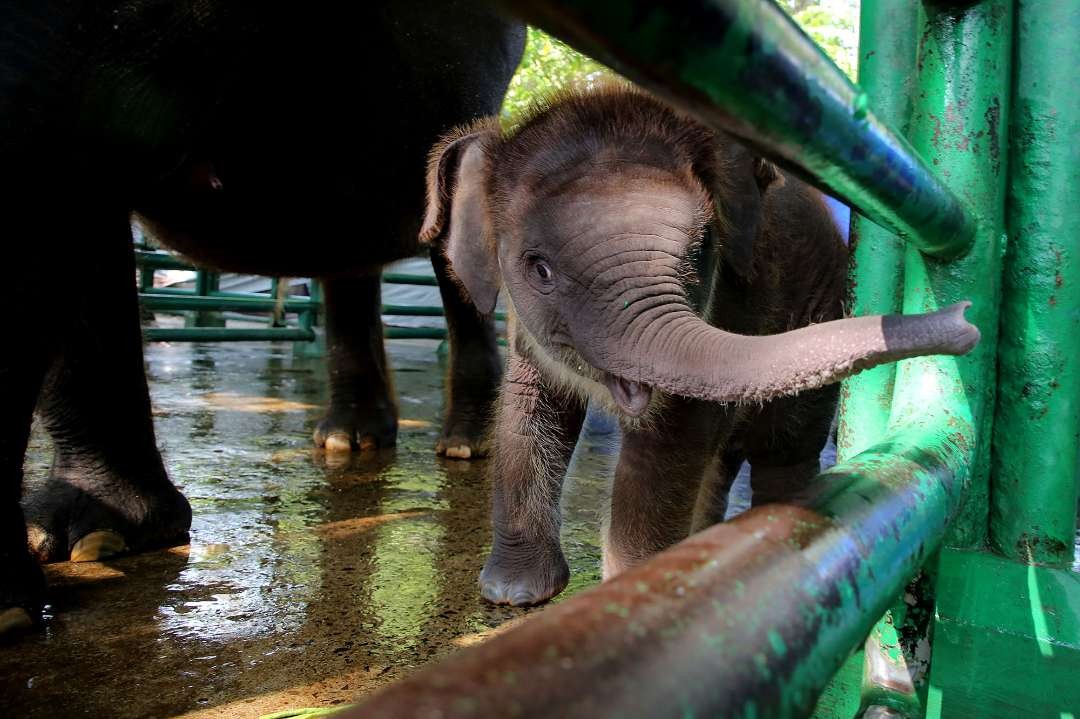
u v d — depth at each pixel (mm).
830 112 672
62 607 2617
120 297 3031
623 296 1998
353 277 4922
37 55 2143
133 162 2537
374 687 2180
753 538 577
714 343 1802
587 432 5973
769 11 547
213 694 2119
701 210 2148
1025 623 1702
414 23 3650
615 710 367
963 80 1538
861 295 1724
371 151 3754
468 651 384
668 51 486
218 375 8023
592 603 440
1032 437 1723
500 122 2682
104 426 3062
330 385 5062
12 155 2162
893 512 750
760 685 454
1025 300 1707
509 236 2359
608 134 2248
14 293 2279
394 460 4703
